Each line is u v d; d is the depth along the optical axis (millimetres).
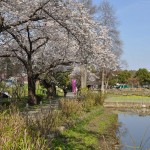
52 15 19859
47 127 13680
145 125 29156
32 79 29750
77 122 21312
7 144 8695
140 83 122000
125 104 47750
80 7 20031
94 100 35844
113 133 22125
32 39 30000
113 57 23750
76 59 29047
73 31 19312
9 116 12289
